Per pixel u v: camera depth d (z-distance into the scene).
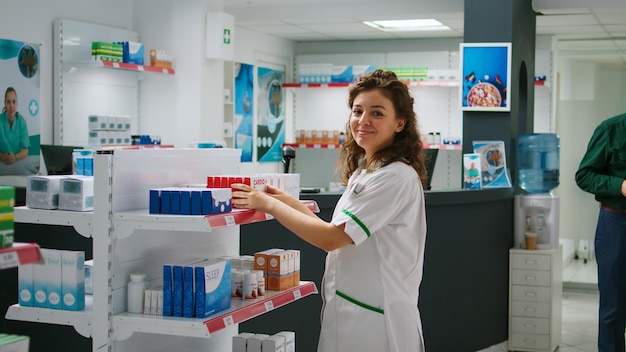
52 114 5.66
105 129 5.61
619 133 4.45
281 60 9.01
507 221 5.58
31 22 5.46
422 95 8.80
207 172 3.06
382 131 2.52
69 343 4.21
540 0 6.46
